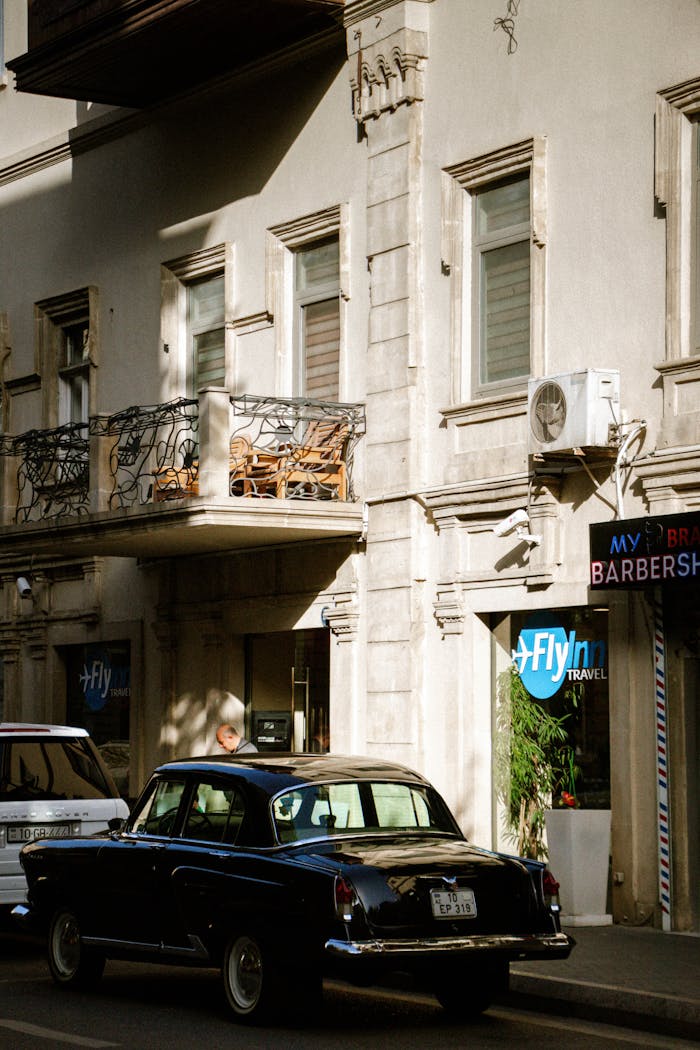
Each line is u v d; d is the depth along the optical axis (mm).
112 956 15383
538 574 20016
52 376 30766
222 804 14281
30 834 18438
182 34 24812
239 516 22031
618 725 19031
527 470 20359
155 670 27250
